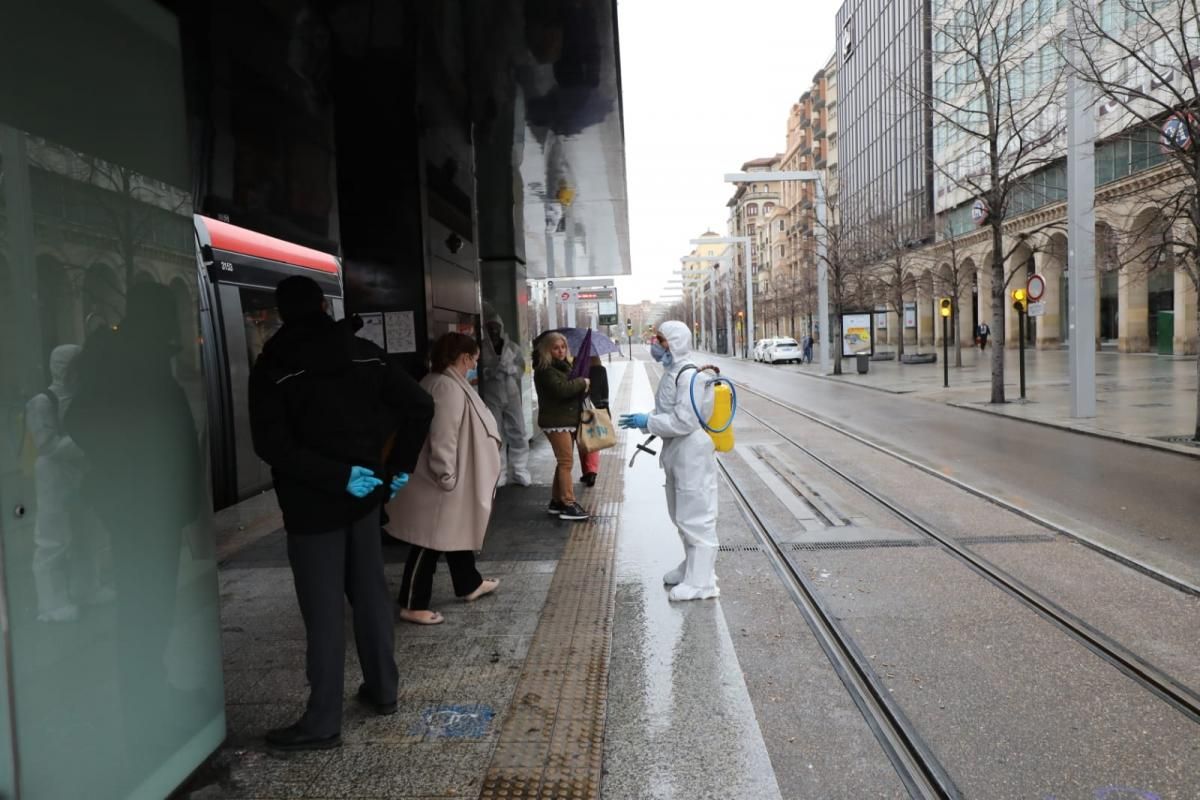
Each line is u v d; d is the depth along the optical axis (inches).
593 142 369.7
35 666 97.3
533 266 897.5
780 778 131.4
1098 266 667.4
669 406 218.2
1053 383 906.1
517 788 127.2
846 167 2837.1
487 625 199.2
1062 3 649.6
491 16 227.9
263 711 156.6
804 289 2020.2
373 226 282.2
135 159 117.3
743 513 319.3
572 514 312.2
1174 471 388.8
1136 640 183.8
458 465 199.0
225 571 259.3
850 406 761.0
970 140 1390.3
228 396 386.0
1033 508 315.3
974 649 180.7
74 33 106.1
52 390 101.0
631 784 129.5
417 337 285.0
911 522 296.8
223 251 395.9
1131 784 127.3
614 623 201.3
